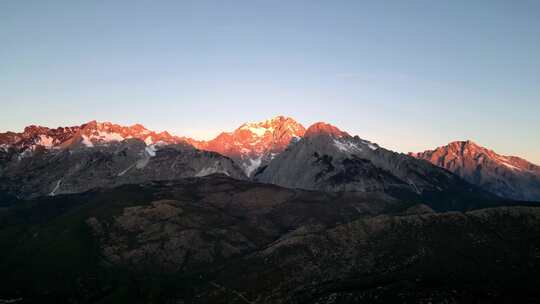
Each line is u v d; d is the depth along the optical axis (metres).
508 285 178.75
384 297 173.75
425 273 194.00
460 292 170.75
